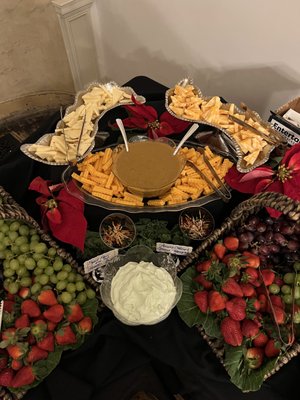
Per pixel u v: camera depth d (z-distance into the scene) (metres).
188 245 0.93
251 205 0.81
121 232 0.93
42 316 0.80
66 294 0.82
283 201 0.75
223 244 0.89
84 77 2.13
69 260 0.88
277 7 1.22
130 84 1.37
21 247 0.87
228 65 1.52
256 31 1.33
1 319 0.78
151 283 0.79
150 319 0.78
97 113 1.10
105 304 0.82
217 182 0.99
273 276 0.84
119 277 0.82
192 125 1.08
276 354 0.76
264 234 0.89
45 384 0.78
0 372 0.75
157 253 0.88
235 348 0.77
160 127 1.12
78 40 1.92
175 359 0.80
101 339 0.84
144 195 0.96
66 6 1.72
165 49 1.71
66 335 0.78
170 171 0.96
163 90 1.34
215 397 0.79
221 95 1.66
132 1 1.64
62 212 0.92
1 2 1.72
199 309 0.83
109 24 1.86
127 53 1.92
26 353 0.75
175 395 0.98
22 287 0.84
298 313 0.80
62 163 1.00
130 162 0.98
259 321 0.79
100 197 0.96
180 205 0.96
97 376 0.80
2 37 1.82
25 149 1.02
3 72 1.94
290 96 1.43
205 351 0.81
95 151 1.07
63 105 1.70
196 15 1.46
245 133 1.04
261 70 1.44
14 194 1.07
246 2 1.28
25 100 1.70
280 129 1.09
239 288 0.80
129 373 0.82
